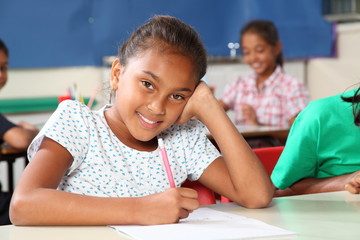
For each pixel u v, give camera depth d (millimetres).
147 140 1340
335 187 1610
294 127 1736
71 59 5148
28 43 4965
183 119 1433
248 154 1368
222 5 5859
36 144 1286
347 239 968
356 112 1645
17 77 4980
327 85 6320
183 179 1473
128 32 1502
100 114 1435
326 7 6379
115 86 1385
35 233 1024
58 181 1222
